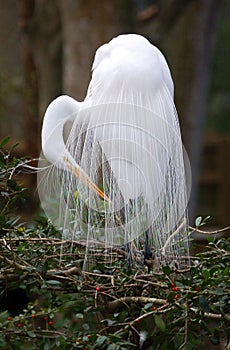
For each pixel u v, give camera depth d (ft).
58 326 17.90
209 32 47.19
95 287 16.93
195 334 16.37
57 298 17.94
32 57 49.78
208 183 54.65
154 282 16.83
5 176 17.34
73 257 17.71
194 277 16.29
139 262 18.08
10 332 16.55
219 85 70.23
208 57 47.65
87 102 19.25
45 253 17.20
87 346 15.20
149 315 15.79
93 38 43.73
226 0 70.54
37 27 49.55
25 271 16.70
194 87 47.09
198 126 47.32
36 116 49.11
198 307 15.65
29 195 17.38
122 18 44.60
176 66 47.47
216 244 17.95
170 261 17.66
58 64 49.83
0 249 16.72
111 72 18.69
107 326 16.71
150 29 45.96
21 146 50.75
